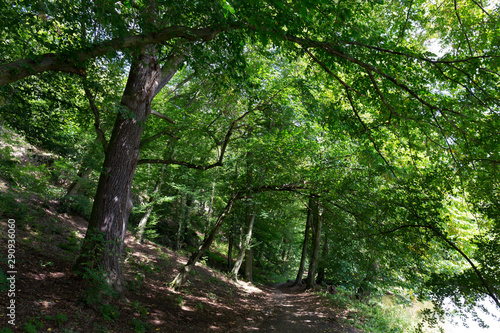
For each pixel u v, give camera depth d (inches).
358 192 315.6
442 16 273.7
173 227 952.9
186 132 452.4
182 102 542.0
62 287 254.1
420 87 219.6
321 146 423.5
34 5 148.6
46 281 252.4
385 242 291.7
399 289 515.5
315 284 740.7
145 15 184.1
